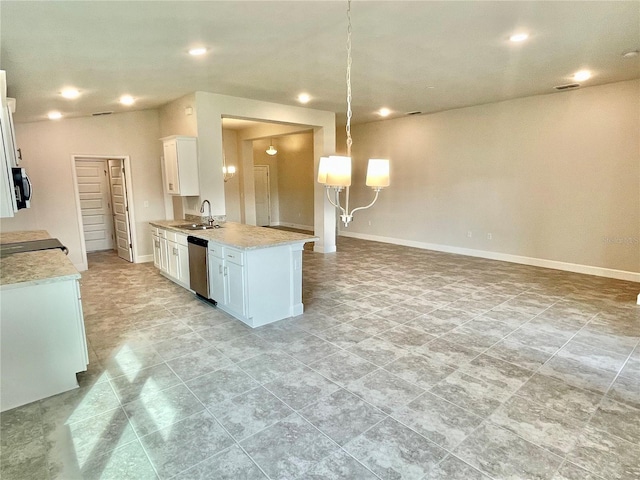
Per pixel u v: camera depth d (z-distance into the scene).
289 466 1.93
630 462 1.94
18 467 1.93
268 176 11.85
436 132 7.42
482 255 6.96
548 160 5.92
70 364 2.64
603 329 3.61
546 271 5.87
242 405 2.46
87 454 2.02
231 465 1.94
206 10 2.47
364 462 1.95
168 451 2.04
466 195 7.07
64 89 4.07
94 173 7.86
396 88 5.26
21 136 5.54
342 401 2.49
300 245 4.01
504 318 3.91
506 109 6.32
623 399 2.49
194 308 4.32
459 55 3.79
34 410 2.43
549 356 3.09
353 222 9.53
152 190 6.71
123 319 3.98
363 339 3.45
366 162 8.97
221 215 5.68
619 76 4.77
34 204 5.72
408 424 2.25
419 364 2.98
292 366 2.96
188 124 5.56
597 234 5.54
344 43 3.35
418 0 2.51
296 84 4.90
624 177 5.22
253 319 3.74
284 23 2.82
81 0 2.13
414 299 4.55
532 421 2.27
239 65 3.93
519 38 3.32
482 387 2.65
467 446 2.06
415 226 8.07
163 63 3.62
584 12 2.78
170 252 5.27
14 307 2.44
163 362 3.05
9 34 2.47
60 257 3.24
